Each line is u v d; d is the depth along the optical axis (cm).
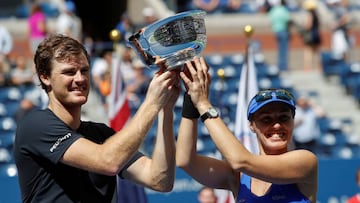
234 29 4466
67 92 932
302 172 982
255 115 1027
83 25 5150
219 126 961
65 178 934
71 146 913
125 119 2117
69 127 947
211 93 3644
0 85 3509
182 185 2550
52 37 946
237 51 4444
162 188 984
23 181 947
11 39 4069
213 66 3919
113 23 4981
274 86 3906
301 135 3269
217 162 1061
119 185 1909
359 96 3872
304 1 4672
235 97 3588
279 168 970
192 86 968
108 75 3331
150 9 4350
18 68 3572
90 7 5153
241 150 952
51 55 930
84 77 941
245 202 1016
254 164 957
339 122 3534
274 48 4438
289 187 1001
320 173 2683
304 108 3288
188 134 1038
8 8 4425
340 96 3906
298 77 4047
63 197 932
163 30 933
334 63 4056
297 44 4312
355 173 2686
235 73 3825
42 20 3709
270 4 4522
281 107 1013
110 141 911
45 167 932
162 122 978
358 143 3453
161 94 929
